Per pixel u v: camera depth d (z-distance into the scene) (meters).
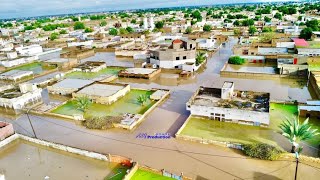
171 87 54.47
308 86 52.03
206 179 26.42
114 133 36.66
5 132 36.09
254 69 64.38
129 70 65.06
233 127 36.28
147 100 47.66
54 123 40.94
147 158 30.39
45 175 28.67
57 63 76.50
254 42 87.62
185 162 29.34
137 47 91.50
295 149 29.45
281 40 79.94
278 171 27.08
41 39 124.12
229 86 41.12
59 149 33.50
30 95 47.97
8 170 30.06
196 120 38.72
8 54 83.75
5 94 49.31
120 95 49.12
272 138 33.19
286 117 37.94
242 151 30.78
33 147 34.84
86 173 28.55
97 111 44.22
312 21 110.69
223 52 85.12
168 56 65.38
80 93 48.50
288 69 57.06
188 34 114.38
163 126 37.69
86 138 35.81
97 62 73.62
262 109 36.53
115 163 29.86
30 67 79.19
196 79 59.22
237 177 26.48
